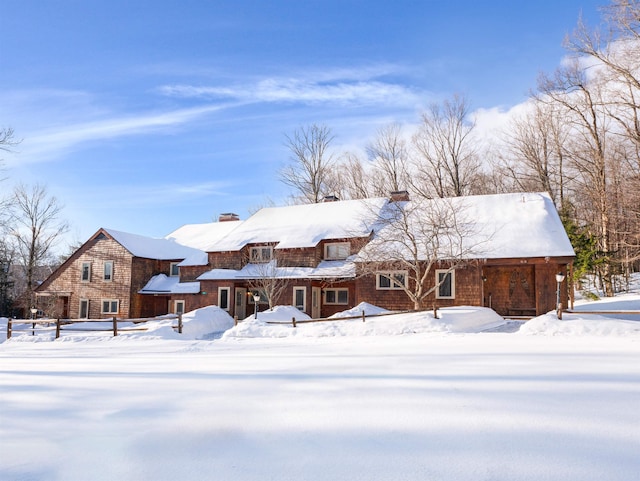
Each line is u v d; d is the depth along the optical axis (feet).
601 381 21.52
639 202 91.50
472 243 76.07
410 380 22.67
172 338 68.80
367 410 17.11
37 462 13.01
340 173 161.07
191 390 22.13
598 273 120.98
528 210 82.69
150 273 119.75
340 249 96.58
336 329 62.54
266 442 14.01
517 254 71.46
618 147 103.09
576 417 15.65
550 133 128.06
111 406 19.17
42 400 20.53
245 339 61.21
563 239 73.05
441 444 13.33
